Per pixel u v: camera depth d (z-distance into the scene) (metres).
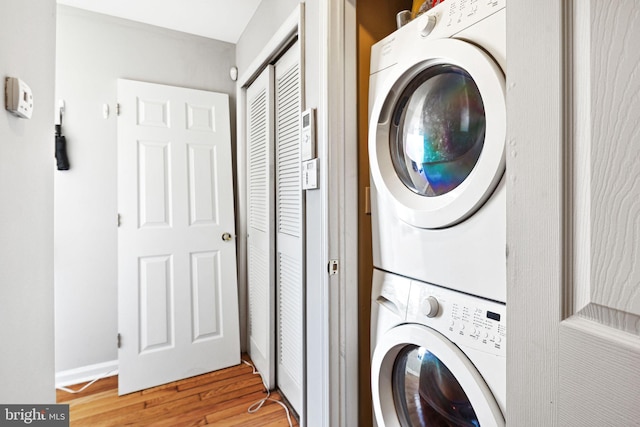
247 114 2.25
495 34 0.70
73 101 1.91
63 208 1.91
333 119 1.13
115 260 2.03
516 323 0.48
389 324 1.00
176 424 1.60
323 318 1.17
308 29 1.30
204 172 2.16
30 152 0.87
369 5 1.22
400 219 0.93
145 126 2.01
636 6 0.34
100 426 1.58
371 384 1.13
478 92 0.76
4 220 0.72
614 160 0.37
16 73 0.79
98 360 2.00
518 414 0.48
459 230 0.78
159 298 2.00
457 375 0.75
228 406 1.75
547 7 0.43
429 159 0.90
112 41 1.99
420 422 0.95
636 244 0.35
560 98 0.42
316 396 1.27
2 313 0.71
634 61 0.35
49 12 1.00
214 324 2.16
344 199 1.15
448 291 0.82
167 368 2.00
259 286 2.06
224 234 2.21
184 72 2.19
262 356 2.02
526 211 0.47
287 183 1.71
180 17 2.00
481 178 0.70
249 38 2.06
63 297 1.92
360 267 1.20
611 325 0.37
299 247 1.57
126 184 1.95
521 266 0.47
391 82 0.96
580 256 0.40
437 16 0.85
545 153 0.44
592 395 0.38
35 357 0.89
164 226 2.04
